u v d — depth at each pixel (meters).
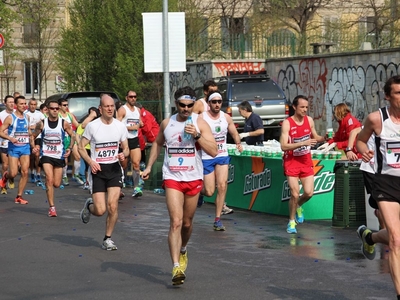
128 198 18.25
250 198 15.69
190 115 8.98
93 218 14.84
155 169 20.09
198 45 40.81
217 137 13.02
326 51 33.84
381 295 8.30
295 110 12.38
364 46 31.09
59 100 22.20
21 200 17.50
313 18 46.94
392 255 7.52
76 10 43.62
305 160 12.50
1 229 13.54
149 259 10.62
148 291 8.64
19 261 10.53
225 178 13.06
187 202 9.02
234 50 37.78
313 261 10.23
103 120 11.55
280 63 33.91
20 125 17.80
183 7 43.38
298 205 12.88
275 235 12.45
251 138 17.67
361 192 13.13
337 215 13.22
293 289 8.63
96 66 41.06
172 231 8.81
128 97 17.88
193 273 9.57
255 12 44.56
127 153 11.60
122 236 12.66
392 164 7.72
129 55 39.38
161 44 19.77
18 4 41.38
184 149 8.90
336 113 13.91
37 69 58.94
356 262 10.12
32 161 22.56
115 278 9.36
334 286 8.75
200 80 36.91
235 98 26.12
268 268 9.81
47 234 12.93
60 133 15.17
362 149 7.92
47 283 9.11
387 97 7.70
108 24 39.47
